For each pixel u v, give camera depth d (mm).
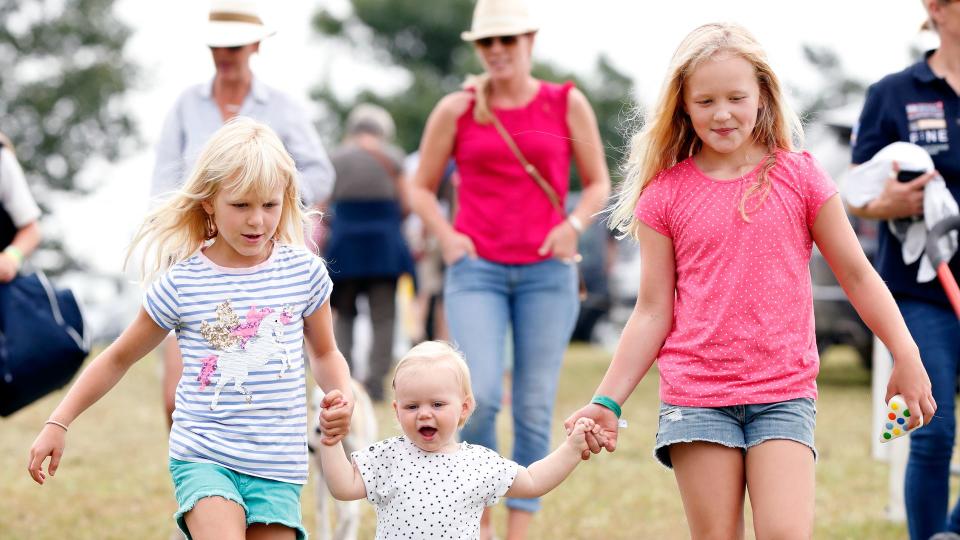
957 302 10484
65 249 57875
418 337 27391
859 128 11719
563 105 12562
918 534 10969
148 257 10750
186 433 8523
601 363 33094
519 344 12453
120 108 59031
